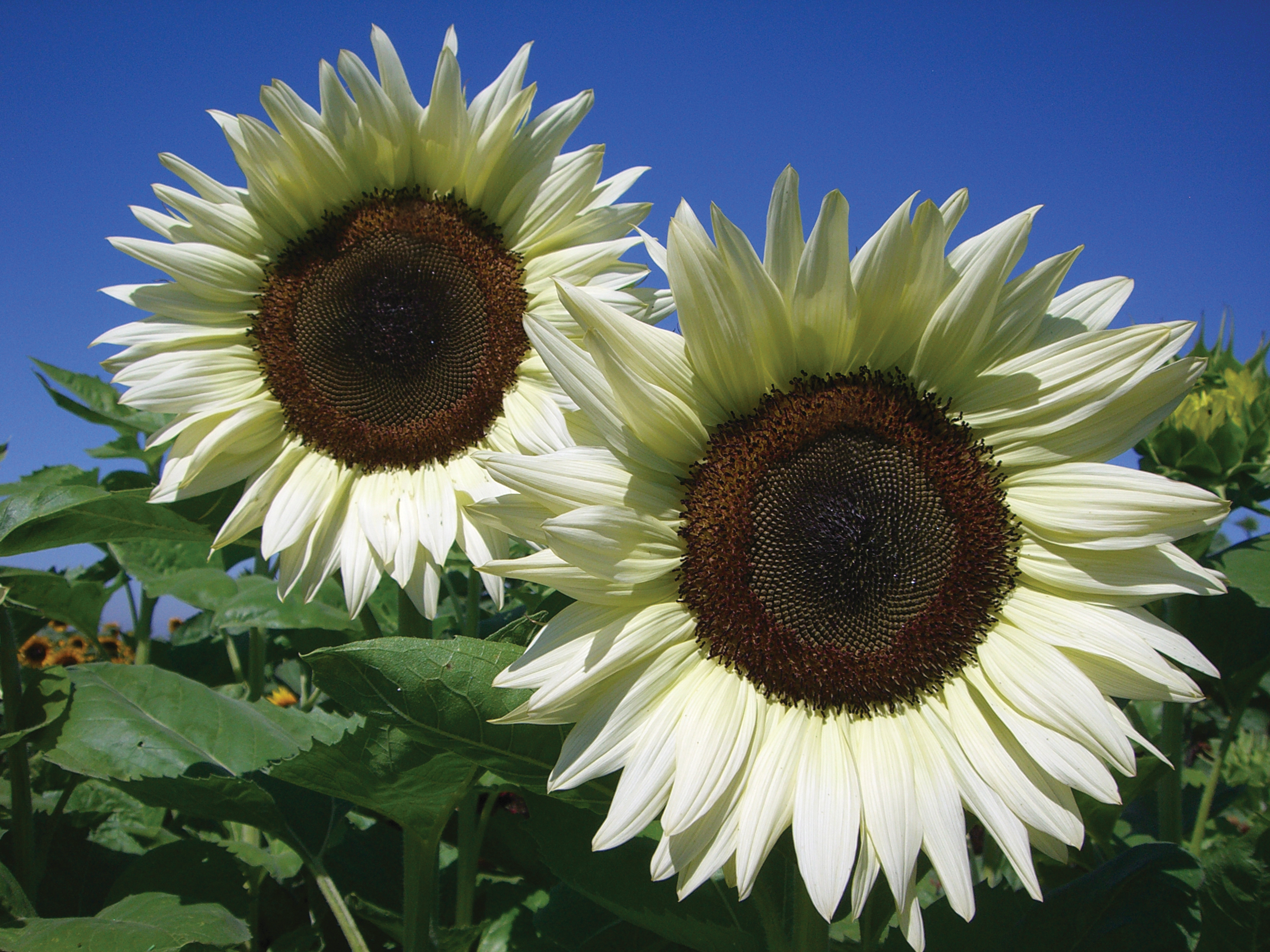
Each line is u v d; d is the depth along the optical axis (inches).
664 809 16.9
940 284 17.6
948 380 18.0
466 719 17.7
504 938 21.4
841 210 17.1
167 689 21.5
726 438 17.9
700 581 17.7
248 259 22.0
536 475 17.3
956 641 17.7
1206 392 22.3
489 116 21.7
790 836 17.7
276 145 21.4
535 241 21.9
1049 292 17.7
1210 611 21.6
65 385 26.5
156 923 18.5
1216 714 28.3
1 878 18.3
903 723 17.6
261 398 22.0
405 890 19.7
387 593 26.1
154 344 21.7
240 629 21.5
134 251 21.4
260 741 21.4
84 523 20.7
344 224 22.0
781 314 17.6
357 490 21.7
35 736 20.1
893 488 17.9
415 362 21.7
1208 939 18.0
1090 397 17.5
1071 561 17.6
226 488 22.3
